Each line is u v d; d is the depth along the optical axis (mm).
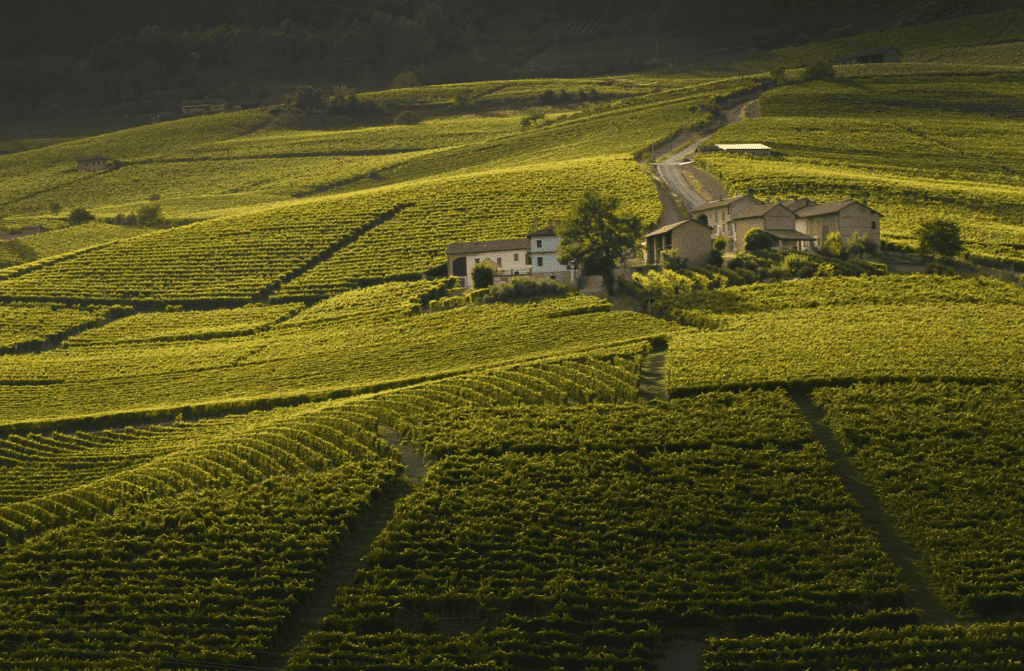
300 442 70625
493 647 43562
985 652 39500
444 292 125062
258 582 50875
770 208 122500
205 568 53094
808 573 46250
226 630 47000
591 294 109625
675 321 92375
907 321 83562
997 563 45406
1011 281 101125
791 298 94875
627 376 75500
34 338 123812
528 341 92062
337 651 43625
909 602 44531
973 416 60844
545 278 116562
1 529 63250
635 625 43906
